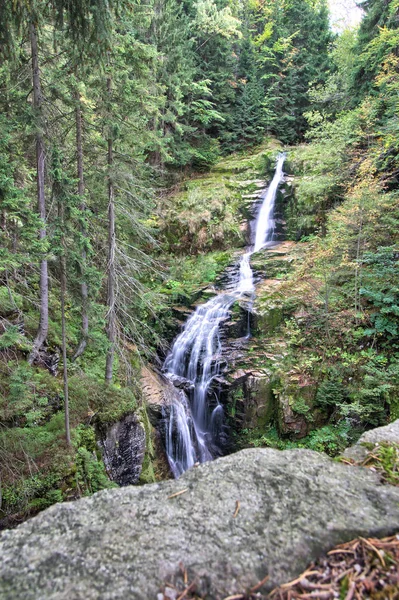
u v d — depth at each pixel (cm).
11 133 583
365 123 1159
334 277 909
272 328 976
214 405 901
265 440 794
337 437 709
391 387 679
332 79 1667
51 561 121
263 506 142
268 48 2095
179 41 1444
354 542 124
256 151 1912
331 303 895
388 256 796
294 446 762
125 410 606
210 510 141
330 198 1309
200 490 153
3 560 123
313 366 824
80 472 466
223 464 171
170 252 1454
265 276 1196
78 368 648
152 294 894
